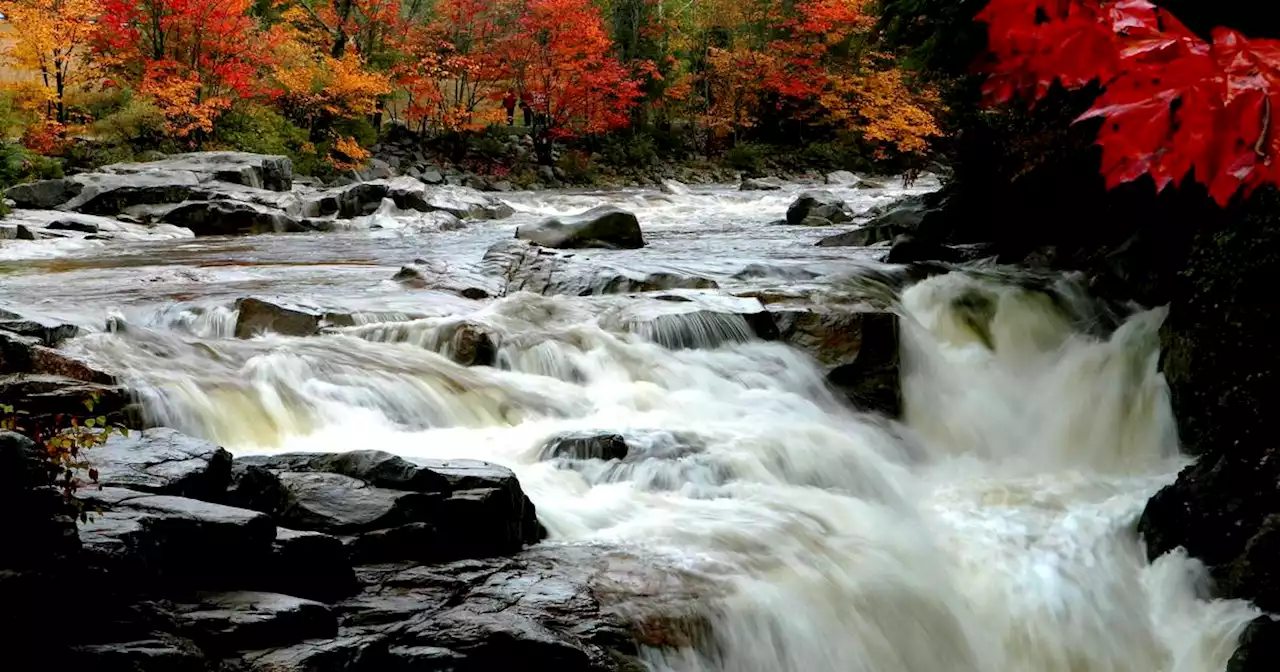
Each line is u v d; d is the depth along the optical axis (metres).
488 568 6.18
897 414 10.90
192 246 19.95
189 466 5.82
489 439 8.45
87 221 21.19
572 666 5.29
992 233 16.23
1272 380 7.99
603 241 18.38
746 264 14.51
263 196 25.14
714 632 5.91
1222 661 6.96
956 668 6.82
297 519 6.17
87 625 4.22
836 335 11.09
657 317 10.80
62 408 7.37
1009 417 11.40
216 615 4.65
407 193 26.97
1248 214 8.86
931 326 12.42
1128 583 7.85
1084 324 12.42
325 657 4.62
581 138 45.97
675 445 8.38
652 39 48.69
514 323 10.83
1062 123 13.35
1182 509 8.05
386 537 6.07
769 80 46.19
